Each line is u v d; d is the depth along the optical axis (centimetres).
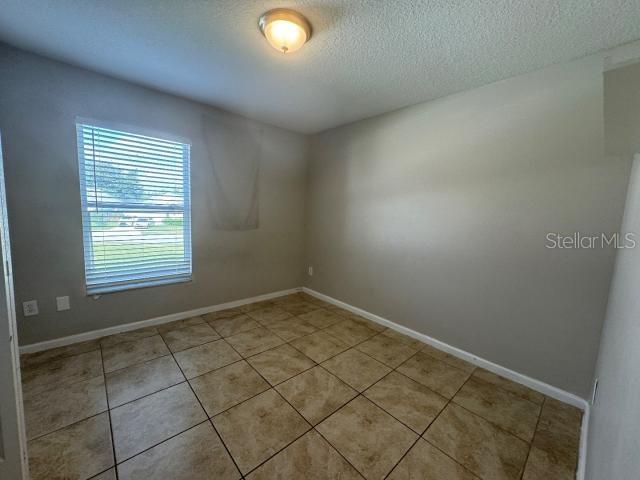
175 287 267
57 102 195
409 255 252
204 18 145
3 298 89
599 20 130
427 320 241
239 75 204
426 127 233
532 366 185
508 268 192
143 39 164
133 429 140
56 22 150
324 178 335
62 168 202
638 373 67
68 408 152
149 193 243
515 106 184
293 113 277
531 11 128
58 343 212
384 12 134
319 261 351
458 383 188
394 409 162
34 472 116
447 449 136
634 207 117
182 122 252
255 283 329
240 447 133
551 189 172
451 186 219
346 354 221
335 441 138
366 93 223
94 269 223
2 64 176
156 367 193
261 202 322
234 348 223
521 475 124
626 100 87
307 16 138
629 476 58
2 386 91
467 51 162
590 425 138
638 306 78
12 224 188
